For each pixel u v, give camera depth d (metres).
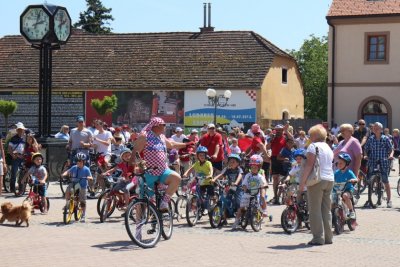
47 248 12.34
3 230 14.73
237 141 26.41
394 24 43.31
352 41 44.09
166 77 49.56
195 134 26.45
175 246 12.71
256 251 12.30
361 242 13.62
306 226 15.40
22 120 50.91
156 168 13.16
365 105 44.09
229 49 50.84
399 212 18.98
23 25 26.78
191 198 15.79
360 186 21.52
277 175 20.48
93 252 11.92
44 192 17.58
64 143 26.73
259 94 47.38
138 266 10.61
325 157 13.16
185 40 52.59
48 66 26.94
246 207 15.16
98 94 50.12
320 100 75.00
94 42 54.12
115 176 18.08
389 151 20.27
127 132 30.86
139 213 12.55
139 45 53.06
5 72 52.47
